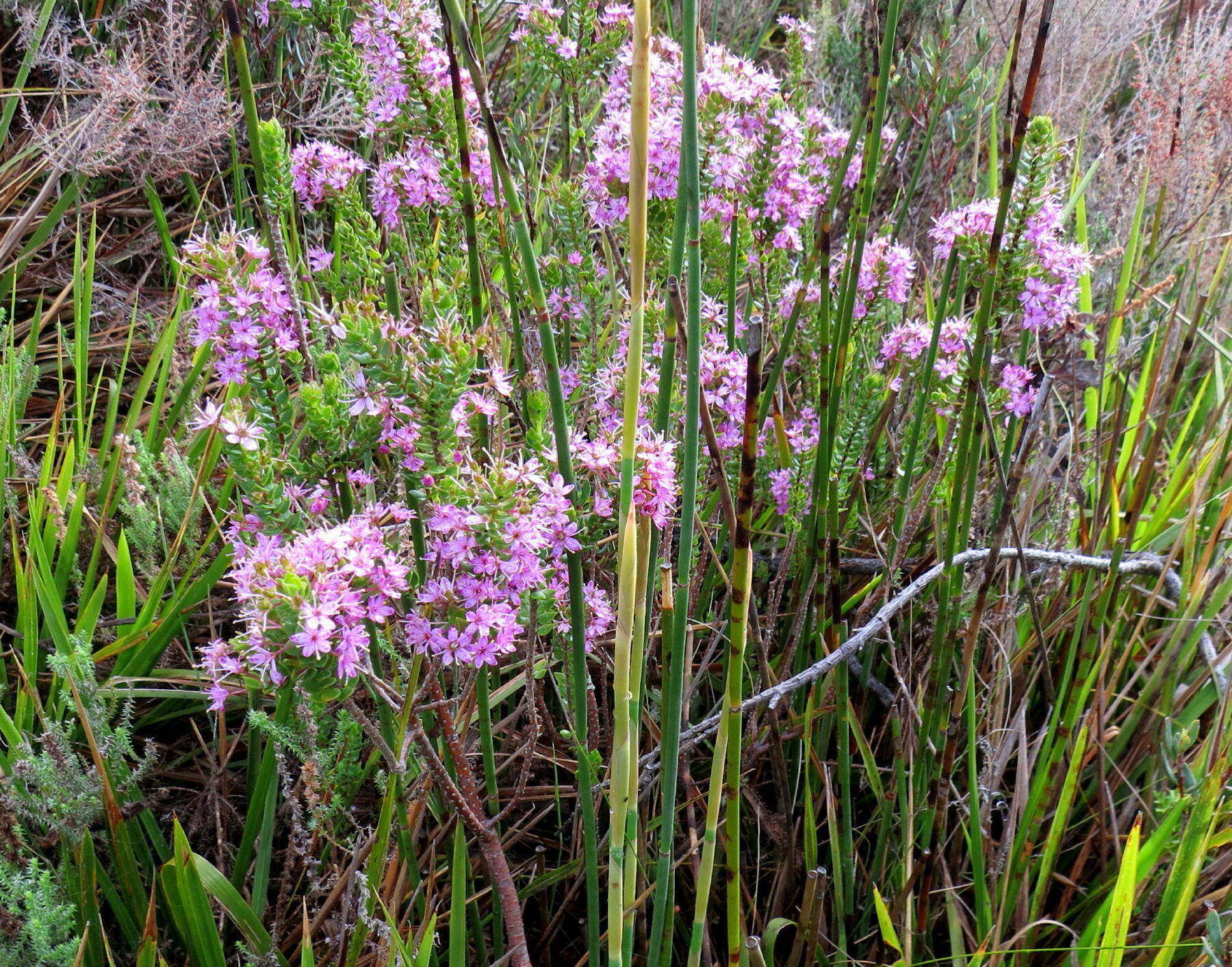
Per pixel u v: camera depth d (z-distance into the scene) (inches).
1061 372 29.0
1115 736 31.6
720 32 57.9
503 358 29.8
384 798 23.0
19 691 27.2
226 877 25.2
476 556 19.6
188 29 45.9
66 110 39.3
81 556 33.2
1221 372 41.4
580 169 40.1
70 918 22.7
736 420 27.1
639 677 18.7
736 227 27.1
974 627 25.0
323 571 18.1
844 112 51.7
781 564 27.1
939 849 27.3
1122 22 49.2
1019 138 22.1
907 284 31.2
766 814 29.2
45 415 38.9
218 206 46.1
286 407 20.7
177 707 31.3
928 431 35.5
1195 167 39.8
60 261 41.8
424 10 25.8
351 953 22.9
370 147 44.3
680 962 29.3
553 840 30.3
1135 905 27.4
